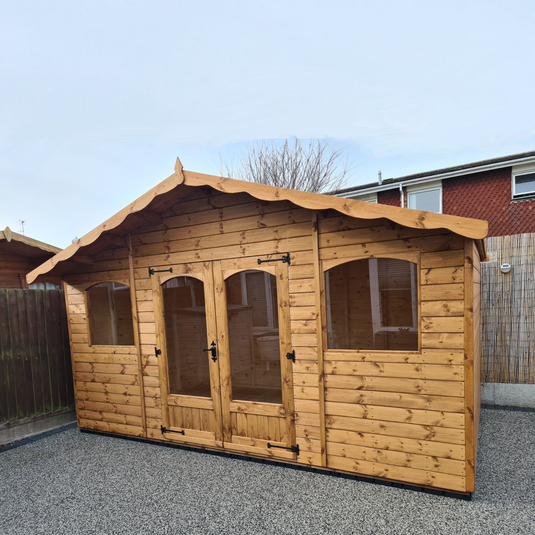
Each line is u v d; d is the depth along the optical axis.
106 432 4.64
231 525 2.61
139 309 4.27
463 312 2.75
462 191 10.09
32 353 4.85
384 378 3.03
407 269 2.96
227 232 3.70
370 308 3.09
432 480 2.88
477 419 3.87
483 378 5.20
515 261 4.97
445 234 2.79
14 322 4.68
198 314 3.91
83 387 4.79
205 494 3.04
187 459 3.77
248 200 3.57
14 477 3.53
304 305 3.33
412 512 2.67
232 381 3.72
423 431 2.90
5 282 7.09
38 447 4.30
